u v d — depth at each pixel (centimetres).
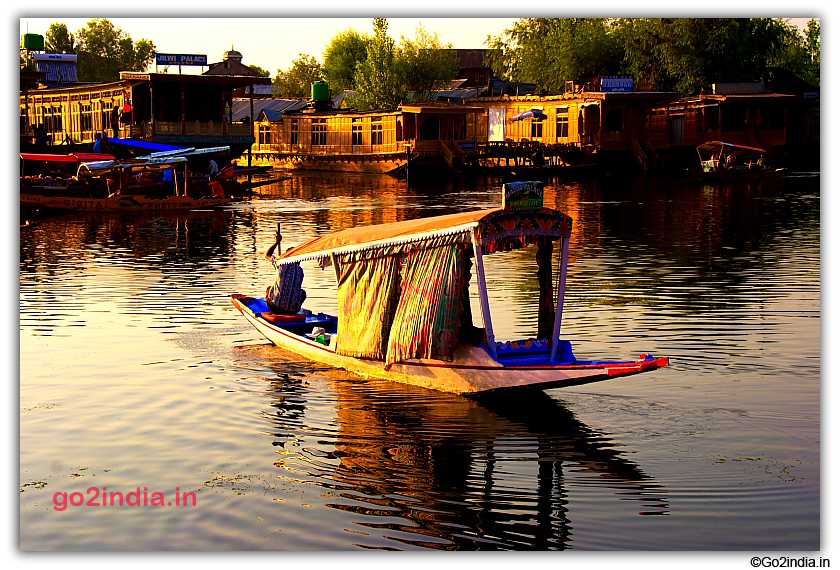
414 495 891
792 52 7631
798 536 804
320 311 1623
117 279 2038
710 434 1027
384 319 1209
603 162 5716
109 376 1267
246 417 1105
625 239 2634
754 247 2427
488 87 7312
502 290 1820
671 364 1275
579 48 6831
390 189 4972
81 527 827
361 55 9206
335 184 5419
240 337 1493
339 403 1154
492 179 5662
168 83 5428
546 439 1023
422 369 1192
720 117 5856
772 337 1413
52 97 6562
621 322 1518
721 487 897
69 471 951
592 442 1014
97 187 3847
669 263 2166
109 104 5759
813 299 1700
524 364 1143
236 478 934
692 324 1502
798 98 6169
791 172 5559
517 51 7712
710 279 1931
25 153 3956
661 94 5622
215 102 5672
